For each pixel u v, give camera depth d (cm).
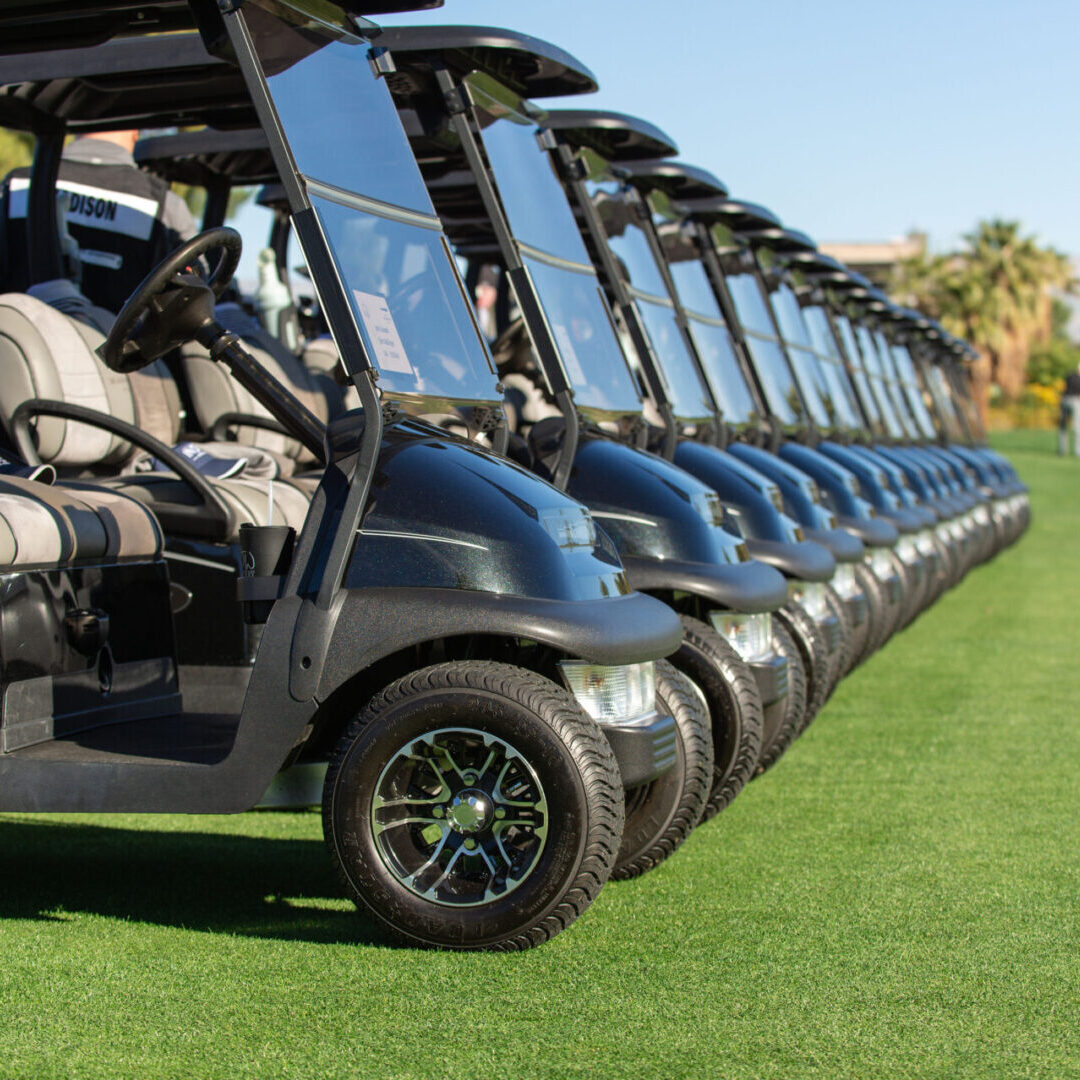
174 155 661
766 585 489
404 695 353
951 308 4788
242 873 449
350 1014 315
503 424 420
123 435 459
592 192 595
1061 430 4472
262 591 362
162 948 363
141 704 425
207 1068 284
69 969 346
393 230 396
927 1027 313
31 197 551
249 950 361
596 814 345
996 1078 286
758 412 757
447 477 363
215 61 482
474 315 430
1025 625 1115
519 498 368
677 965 353
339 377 426
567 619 349
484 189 474
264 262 757
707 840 487
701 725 433
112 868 455
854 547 695
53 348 486
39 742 384
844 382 1090
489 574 354
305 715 351
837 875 441
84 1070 283
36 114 541
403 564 355
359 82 409
